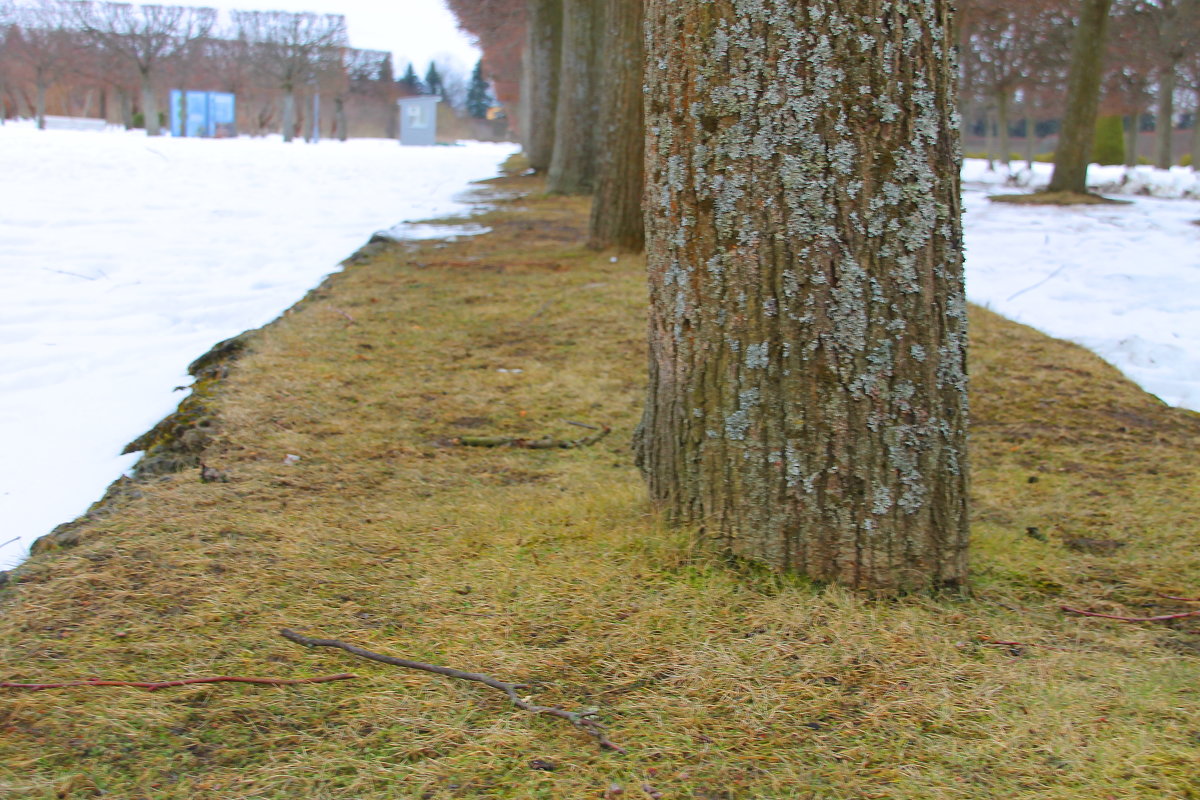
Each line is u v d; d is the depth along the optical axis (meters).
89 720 2.08
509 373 5.14
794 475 2.68
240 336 5.55
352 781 1.93
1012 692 2.25
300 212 11.84
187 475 3.56
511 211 13.30
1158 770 1.96
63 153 17.17
